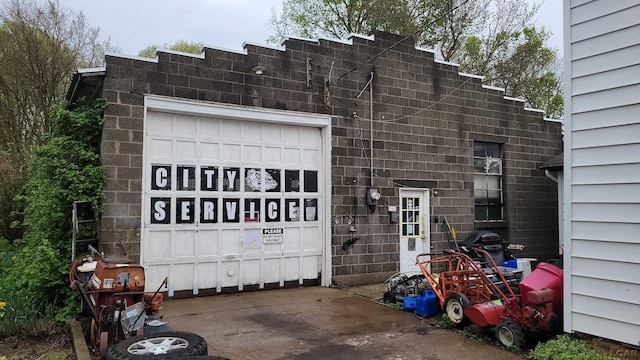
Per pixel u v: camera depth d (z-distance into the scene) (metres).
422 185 10.78
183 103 8.17
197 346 4.27
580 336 5.41
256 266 8.94
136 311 5.02
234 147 8.83
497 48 21.62
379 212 10.20
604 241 5.24
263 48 9.02
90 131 7.69
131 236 7.61
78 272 6.11
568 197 5.62
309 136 9.70
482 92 11.90
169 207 8.12
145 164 7.91
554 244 12.90
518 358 5.45
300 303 8.02
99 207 7.42
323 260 9.58
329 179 9.64
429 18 20.00
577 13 5.67
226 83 8.59
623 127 5.17
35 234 7.57
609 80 5.32
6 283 7.24
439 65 11.24
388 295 8.12
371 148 10.14
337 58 9.87
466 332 6.36
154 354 4.01
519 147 12.48
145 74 7.90
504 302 6.07
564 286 5.58
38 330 6.16
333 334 6.32
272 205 9.16
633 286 4.96
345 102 9.91
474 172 11.82
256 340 6.01
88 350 5.38
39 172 7.77
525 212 12.46
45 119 16.67
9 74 16.39
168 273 8.08
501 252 10.34
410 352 5.66
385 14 19.66
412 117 10.75
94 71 7.50
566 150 5.69
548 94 22.55
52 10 17.31
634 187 5.03
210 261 8.47
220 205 8.61
